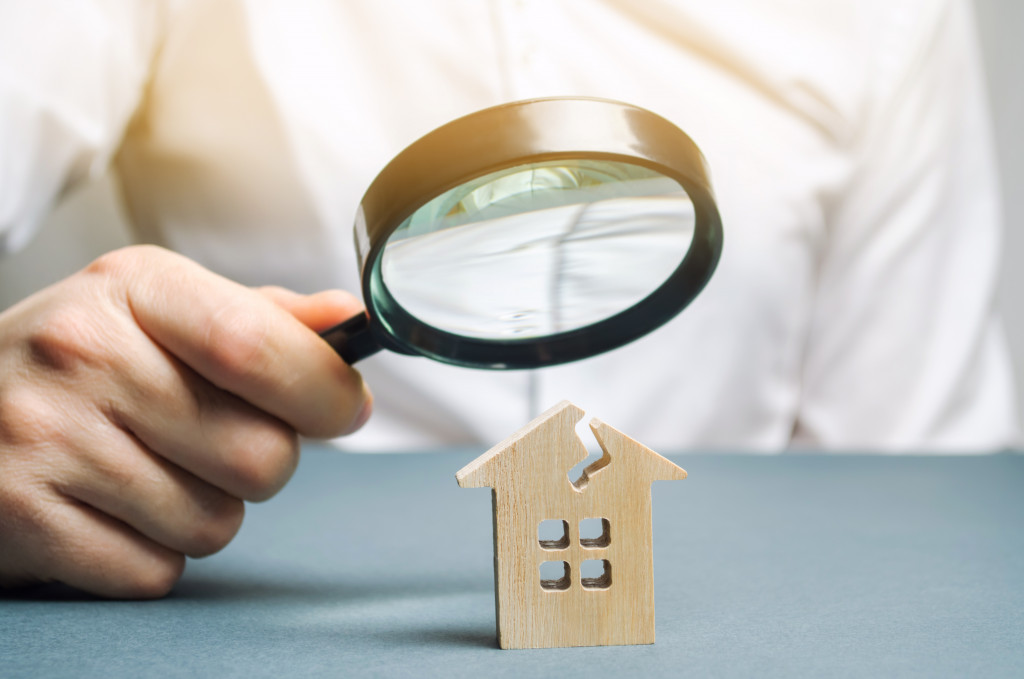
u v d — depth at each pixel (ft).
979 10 8.56
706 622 1.86
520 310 2.10
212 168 5.65
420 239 1.79
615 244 1.96
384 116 5.74
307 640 1.73
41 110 4.89
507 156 1.59
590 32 5.88
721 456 4.97
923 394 6.18
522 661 1.60
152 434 2.07
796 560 2.49
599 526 2.95
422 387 5.66
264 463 2.15
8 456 1.99
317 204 5.62
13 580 2.12
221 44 5.65
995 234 6.49
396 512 3.31
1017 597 2.05
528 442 1.73
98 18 5.29
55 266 8.12
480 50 5.64
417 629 1.83
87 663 1.55
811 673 1.49
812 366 6.49
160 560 2.11
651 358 5.90
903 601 2.02
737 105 6.02
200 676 1.48
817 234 6.19
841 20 6.20
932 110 6.41
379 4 5.70
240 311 2.05
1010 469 4.39
